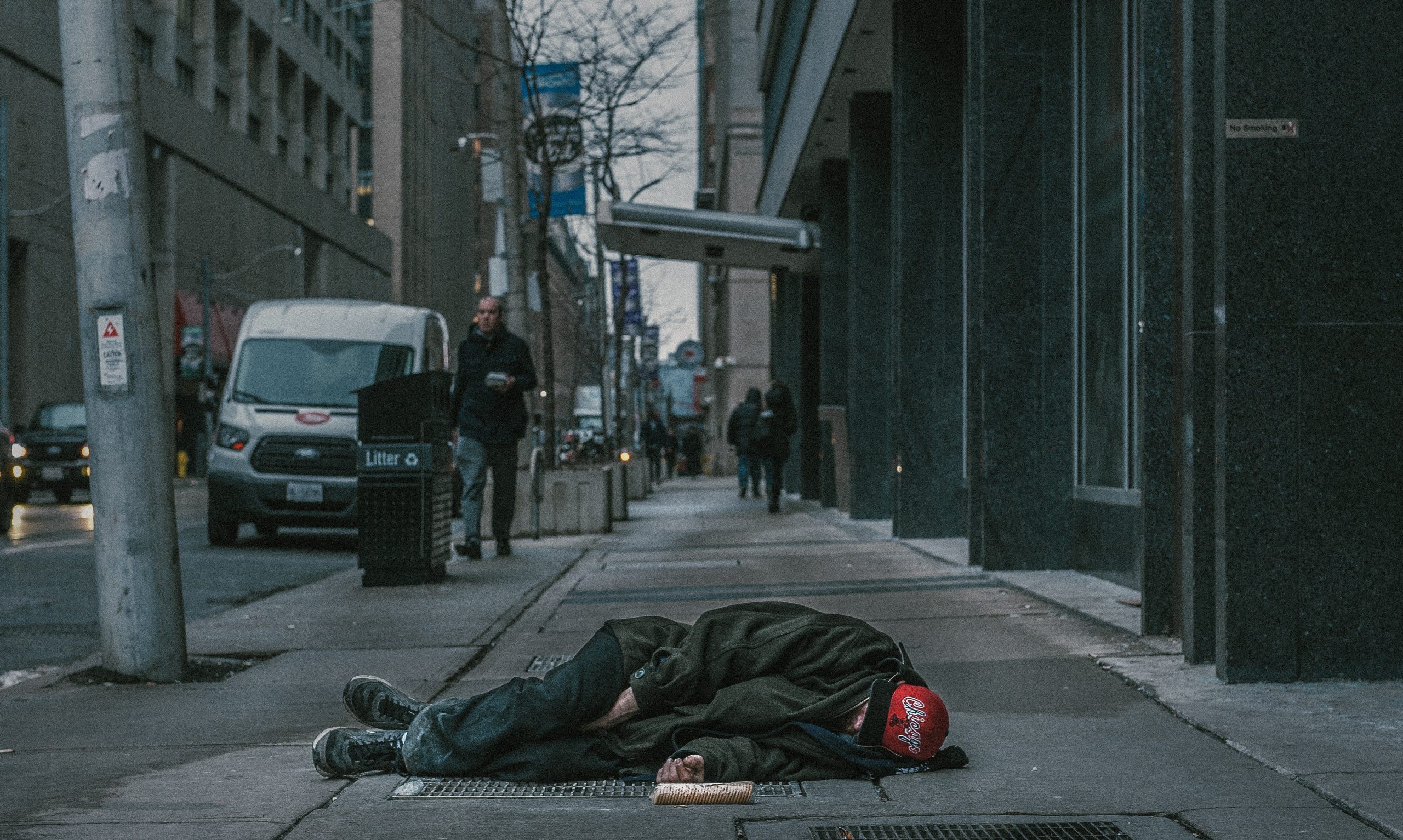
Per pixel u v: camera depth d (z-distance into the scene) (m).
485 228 121.44
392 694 4.91
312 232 70.19
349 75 81.06
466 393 13.03
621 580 10.96
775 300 31.66
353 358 16.83
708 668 4.49
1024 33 10.58
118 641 6.62
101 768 4.75
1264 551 5.84
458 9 19.75
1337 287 5.82
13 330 41.25
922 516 14.40
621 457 20.14
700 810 4.06
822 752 4.39
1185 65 6.27
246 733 5.37
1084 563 10.27
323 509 15.65
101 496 6.66
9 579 11.81
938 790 4.25
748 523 18.47
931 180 14.27
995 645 7.06
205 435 49.47
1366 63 5.84
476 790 4.34
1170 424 7.18
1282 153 5.82
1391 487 5.83
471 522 12.92
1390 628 5.85
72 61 6.57
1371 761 4.46
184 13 56.19
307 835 3.84
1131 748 4.76
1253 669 5.85
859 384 18.05
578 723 4.47
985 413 10.57
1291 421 5.83
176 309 50.97
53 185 43.19
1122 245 9.42
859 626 4.62
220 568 13.31
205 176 54.78
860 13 14.49
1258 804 4.01
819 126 19.52
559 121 18.66
